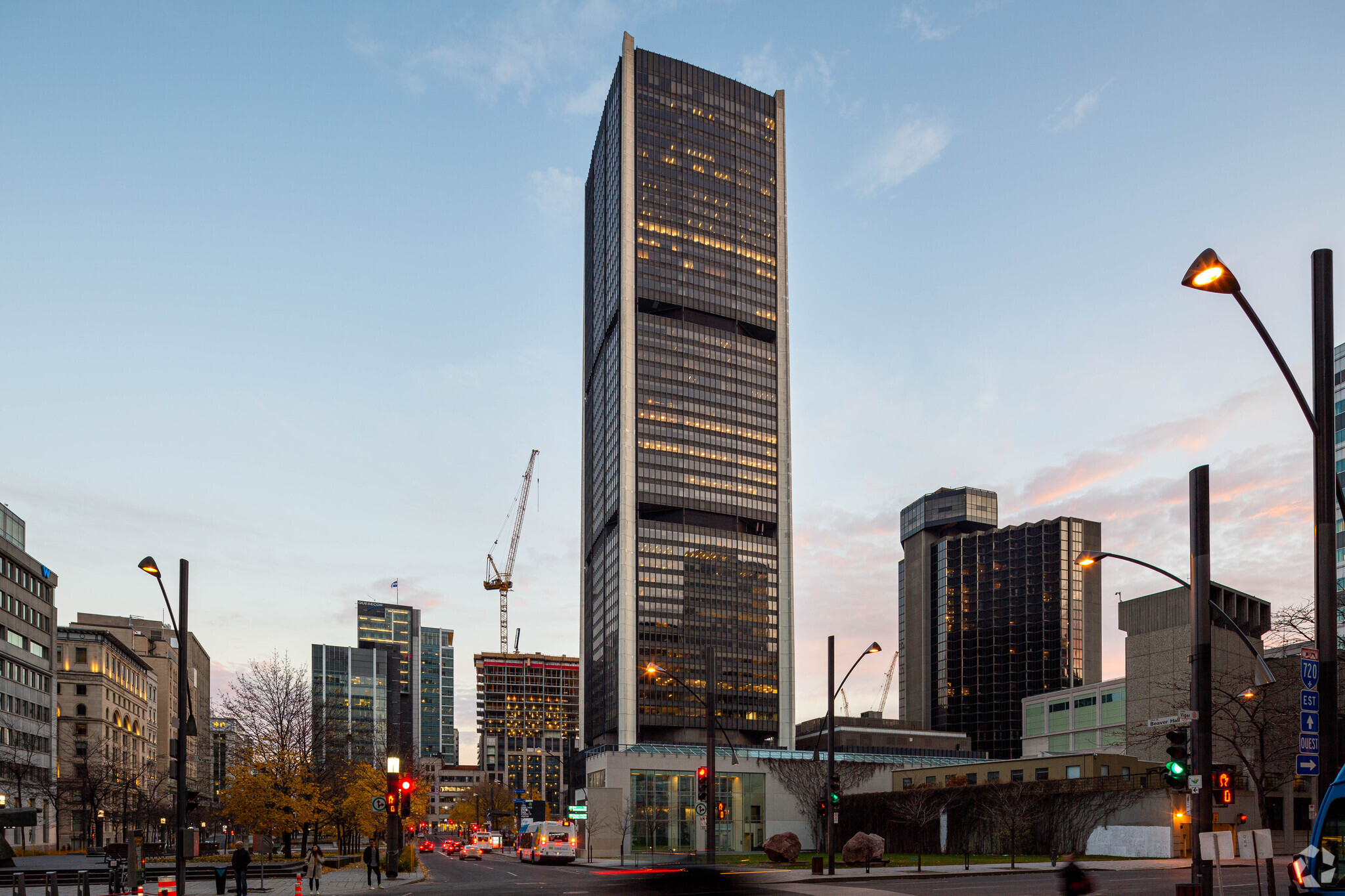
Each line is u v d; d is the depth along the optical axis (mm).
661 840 102250
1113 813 66688
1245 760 57969
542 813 148375
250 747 68688
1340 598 59656
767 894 33719
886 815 91562
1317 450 15828
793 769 105750
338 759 83812
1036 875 45156
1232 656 88188
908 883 39562
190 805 29422
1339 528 69438
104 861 66500
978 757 147750
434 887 41219
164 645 183250
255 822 67875
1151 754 90938
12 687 102562
